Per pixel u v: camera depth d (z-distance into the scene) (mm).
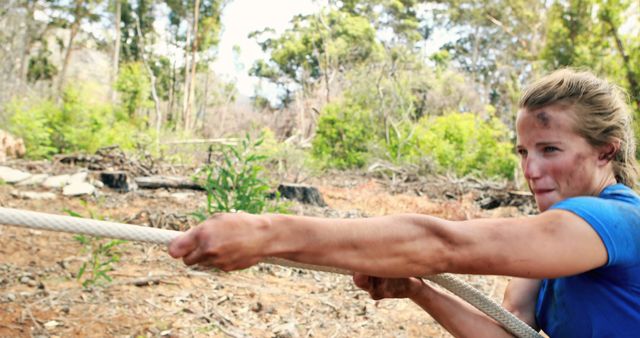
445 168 14492
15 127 12203
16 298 3463
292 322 3496
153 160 11445
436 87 28922
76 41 36594
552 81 1311
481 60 40844
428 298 1582
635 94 13953
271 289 4109
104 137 14469
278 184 9859
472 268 1062
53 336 2984
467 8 37500
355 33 37906
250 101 43562
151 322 3283
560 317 1379
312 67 41938
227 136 20781
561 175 1284
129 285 3852
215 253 983
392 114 19500
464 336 1591
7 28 29234
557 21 15227
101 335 3059
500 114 32438
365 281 1508
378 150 16859
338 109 18719
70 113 14516
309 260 1029
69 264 4270
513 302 1643
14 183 8039
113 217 6457
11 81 27281
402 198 9844
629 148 1374
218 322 3375
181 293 3795
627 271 1178
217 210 4883
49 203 7117
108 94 28875
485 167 15195
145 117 22406
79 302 3480
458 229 1060
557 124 1275
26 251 4574
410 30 40938
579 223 1104
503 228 1077
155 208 7176
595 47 14562
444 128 15969
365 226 1045
